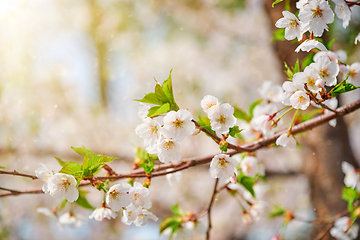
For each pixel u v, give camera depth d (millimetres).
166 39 2828
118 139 2576
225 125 933
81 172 936
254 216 1138
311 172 1743
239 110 1149
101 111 2691
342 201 1597
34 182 2387
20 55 2408
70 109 2617
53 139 2443
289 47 1571
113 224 2811
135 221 960
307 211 2428
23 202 2428
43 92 2521
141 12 2711
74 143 2502
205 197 2705
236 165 951
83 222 1102
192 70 2840
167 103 933
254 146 1037
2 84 2289
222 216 2836
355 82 987
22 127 2309
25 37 2430
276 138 1021
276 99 1146
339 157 1634
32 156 2363
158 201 2684
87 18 2705
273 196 2672
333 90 940
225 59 2793
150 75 2816
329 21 947
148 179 969
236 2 2469
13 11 2367
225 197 2707
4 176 2320
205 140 2621
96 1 2672
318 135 1680
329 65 937
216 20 2736
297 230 2459
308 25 950
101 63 2746
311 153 1749
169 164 1017
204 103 945
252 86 2725
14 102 2318
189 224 1103
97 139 2576
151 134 948
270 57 2539
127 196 938
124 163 2389
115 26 2709
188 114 929
